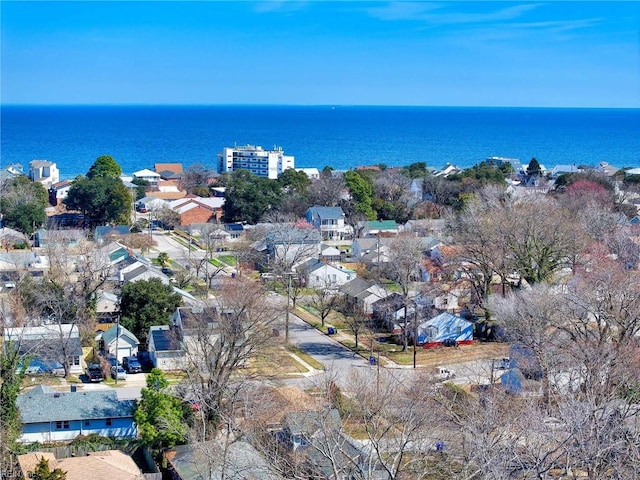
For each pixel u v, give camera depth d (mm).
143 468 38781
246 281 60125
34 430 41875
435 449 33312
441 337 59750
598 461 26672
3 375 42250
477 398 41188
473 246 64250
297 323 65500
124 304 58938
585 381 35750
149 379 42875
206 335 46031
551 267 62656
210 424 39625
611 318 43875
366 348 58656
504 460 26844
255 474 33188
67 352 52531
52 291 59844
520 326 44844
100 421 42719
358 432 36062
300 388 47188
